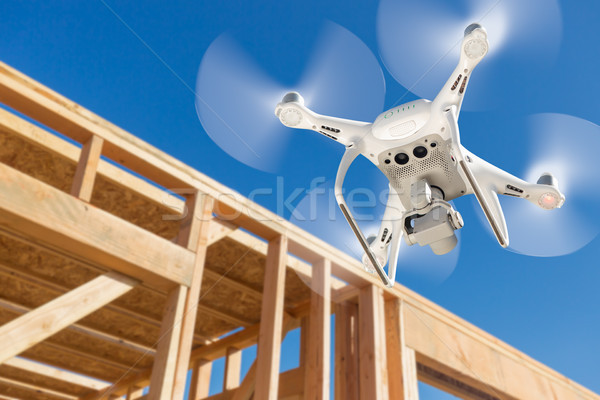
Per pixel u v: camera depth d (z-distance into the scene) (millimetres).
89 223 2484
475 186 1048
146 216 3508
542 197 1101
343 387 3619
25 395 5344
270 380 2773
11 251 3646
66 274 3865
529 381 4367
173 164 3027
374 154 1179
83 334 4527
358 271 3658
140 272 2625
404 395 3457
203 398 4629
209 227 2988
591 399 4875
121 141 2857
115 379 5266
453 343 4020
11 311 4273
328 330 3250
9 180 2307
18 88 2582
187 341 2564
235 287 4191
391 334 3742
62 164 3123
